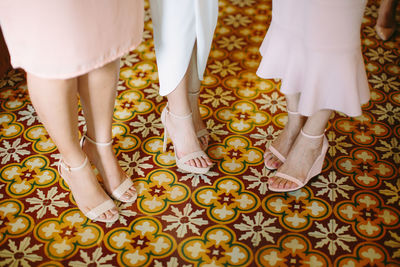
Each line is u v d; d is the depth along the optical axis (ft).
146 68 8.14
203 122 6.63
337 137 6.82
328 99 5.21
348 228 5.59
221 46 8.64
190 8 5.01
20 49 4.17
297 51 5.11
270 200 5.93
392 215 5.73
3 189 6.01
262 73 5.60
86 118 5.34
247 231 5.56
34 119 7.05
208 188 6.08
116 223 5.63
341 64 4.85
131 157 6.48
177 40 5.21
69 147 5.02
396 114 7.21
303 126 5.93
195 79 6.04
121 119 7.09
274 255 5.30
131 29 4.62
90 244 5.39
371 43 8.71
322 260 5.24
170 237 5.48
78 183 5.41
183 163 6.13
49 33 3.99
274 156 6.36
